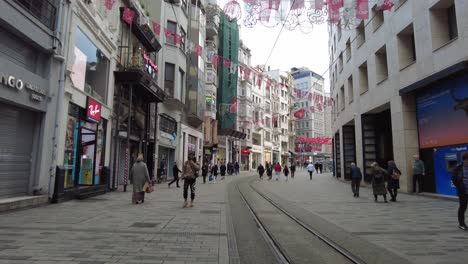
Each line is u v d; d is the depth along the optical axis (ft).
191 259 16.44
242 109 181.57
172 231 23.04
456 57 42.24
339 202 43.21
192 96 100.17
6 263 14.89
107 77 53.11
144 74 56.95
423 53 48.93
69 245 18.42
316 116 294.05
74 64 41.11
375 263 16.42
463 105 42.06
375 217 30.89
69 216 28.14
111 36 53.98
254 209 35.99
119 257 16.35
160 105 80.69
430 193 48.83
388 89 59.88
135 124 67.21
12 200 30.25
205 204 38.86
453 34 45.88
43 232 21.61
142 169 38.14
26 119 34.32
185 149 101.14
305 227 25.63
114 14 55.67
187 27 95.50
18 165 33.17
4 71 29.27
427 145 50.29
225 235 22.22
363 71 76.02
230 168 132.87
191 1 102.12
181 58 88.33
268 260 16.98
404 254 18.03
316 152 294.46
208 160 131.13
